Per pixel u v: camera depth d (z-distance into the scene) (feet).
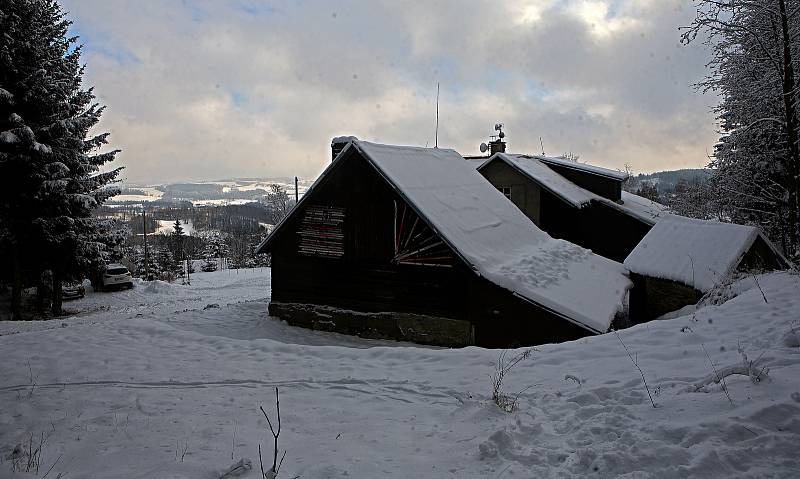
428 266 50.90
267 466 17.39
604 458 15.05
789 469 13.57
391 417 21.88
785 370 19.43
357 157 54.34
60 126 79.77
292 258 58.13
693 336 27.25
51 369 30.25
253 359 31.94
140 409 23.93
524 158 97.96
